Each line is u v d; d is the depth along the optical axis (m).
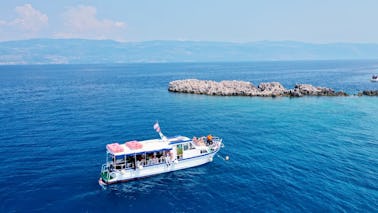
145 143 38.56
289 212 28.50
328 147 46.94
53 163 39.69
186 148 39.62
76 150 44.75
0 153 43.22
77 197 31.25
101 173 35.00
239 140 50.81
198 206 29.83
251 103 87.88
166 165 37.50
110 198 31.28
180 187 33.97
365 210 28.75
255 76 199.88
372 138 51.72
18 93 109.31
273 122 63.69
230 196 31.70
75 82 158.38
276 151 45.22
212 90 107.00
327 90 105.25
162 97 99.88
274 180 35.25
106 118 66.31
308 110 77.25
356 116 69.94
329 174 36.69
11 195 31.17
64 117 67.12
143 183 35.00
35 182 34.19
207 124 61.62
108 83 152.12
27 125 59.47
